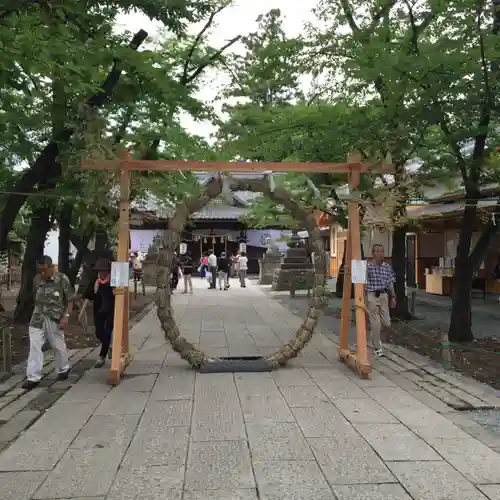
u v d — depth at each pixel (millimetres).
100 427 5516
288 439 5133
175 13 10055
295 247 25453
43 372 8062
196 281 31469
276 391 6883
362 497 3963
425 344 10133
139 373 7914
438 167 10078
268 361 8102
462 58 8289
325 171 8141
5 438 5289
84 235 14344
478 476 4324
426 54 8375
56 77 7512
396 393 6797
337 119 10086
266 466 4504
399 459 4656
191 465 4535
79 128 8250
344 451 4828
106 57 8672
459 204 13797
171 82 10359
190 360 8031
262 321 14156
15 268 26453
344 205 11320
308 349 9773
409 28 10180
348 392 6844
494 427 5570
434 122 8562
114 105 10656
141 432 5355
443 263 20203
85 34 8609
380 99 10562
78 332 11648
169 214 10438
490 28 9023
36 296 7414
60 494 4031
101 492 4062
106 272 8531
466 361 8625
